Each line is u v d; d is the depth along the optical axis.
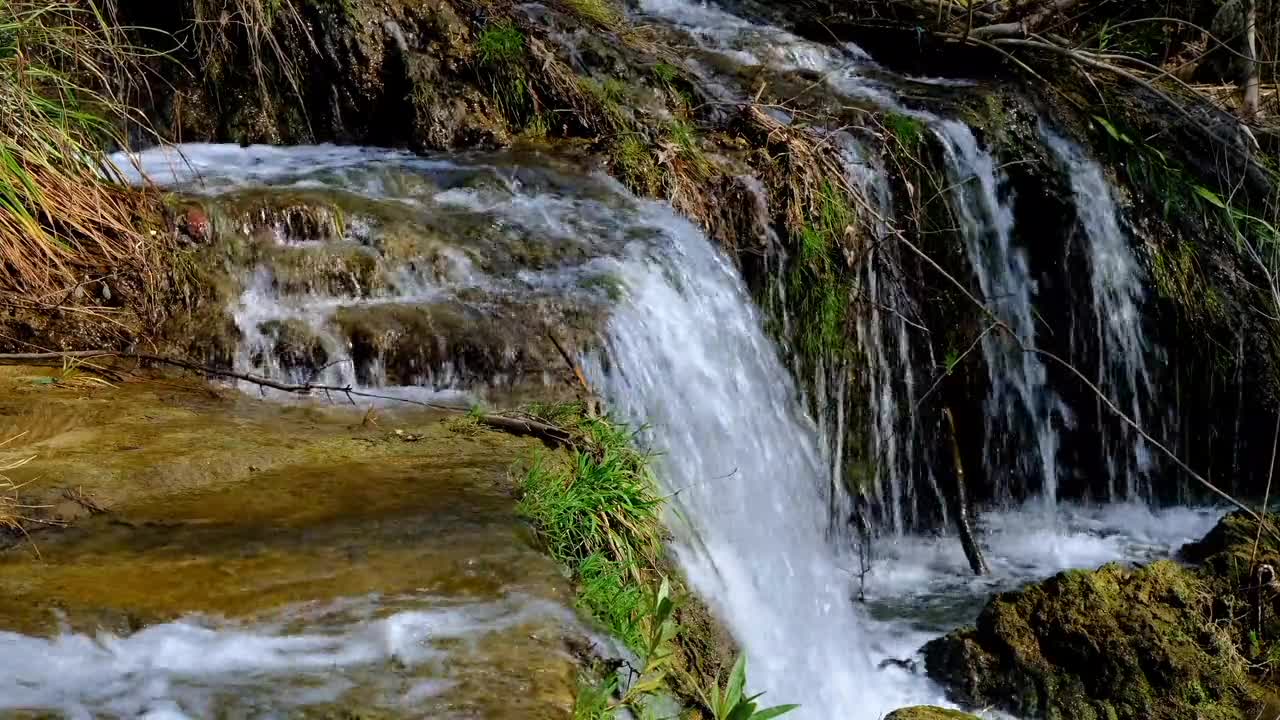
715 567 5.62
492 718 3.13
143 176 6.59
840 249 8.20
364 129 8.32
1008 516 8.88
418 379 5.94
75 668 3.20
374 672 3.30
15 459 4.64
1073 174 9.44
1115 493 9.31
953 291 8.70
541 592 3.87
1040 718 6.12
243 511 4.35
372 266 6.37
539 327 6.16
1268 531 7.35
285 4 8.14
